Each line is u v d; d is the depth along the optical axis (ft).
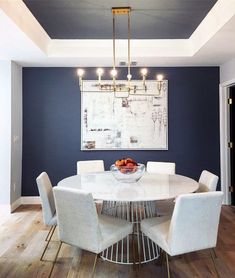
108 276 7.82
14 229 11.41
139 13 9.95
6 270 8.09
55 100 15.34
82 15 10.14
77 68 15.34
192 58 13.64
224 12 9.12
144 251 8.82
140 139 15.35
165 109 15.31
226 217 13.01
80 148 15.42
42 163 15.38
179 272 8.02
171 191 7.97
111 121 15.35
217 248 9.62
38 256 8.99
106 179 9.91
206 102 15.42
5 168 13.75
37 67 15.28
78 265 8.43
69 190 6.78
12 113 13.98
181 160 15.42
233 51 12.42
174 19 10.50
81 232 6.88
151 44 13.30
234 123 15.24
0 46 11.55
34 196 15.35
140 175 9.32
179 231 6.53
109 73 15.33
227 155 15.21
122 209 9.68
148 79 15.31
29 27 10.53
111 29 11.58
